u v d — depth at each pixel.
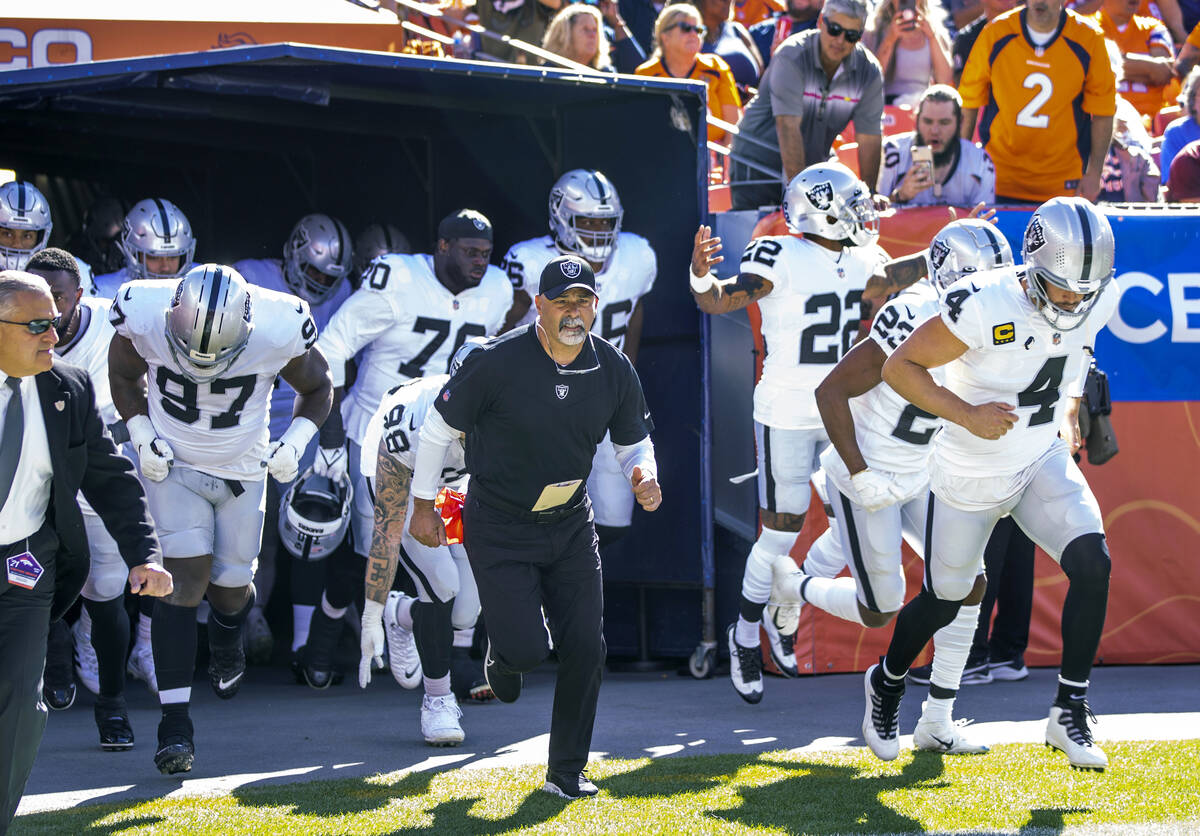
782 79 17.66
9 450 8.83
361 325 16.25
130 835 9.83
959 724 13.74
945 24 27.61
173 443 12.78
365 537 16.45
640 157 18.55
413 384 13.13
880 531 12.86
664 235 18.25
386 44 20.34
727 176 20.92
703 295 14.99
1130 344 17.61
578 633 10.95
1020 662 16.55
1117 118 21.97
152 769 12.35
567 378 10.58
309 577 17.52
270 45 15.41
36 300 8.64
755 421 15.74
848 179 15.12
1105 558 10.75
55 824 10.18
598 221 16.70
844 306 15.42
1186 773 11.14
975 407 10.51
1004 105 19.73
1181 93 25.34
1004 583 16.45
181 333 11.91
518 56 21.61
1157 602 17.55
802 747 12.81
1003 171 19.91
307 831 9.89
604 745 13.05
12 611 8.99
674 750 12.79
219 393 12.62
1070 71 19.50
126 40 19.22
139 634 16.59
